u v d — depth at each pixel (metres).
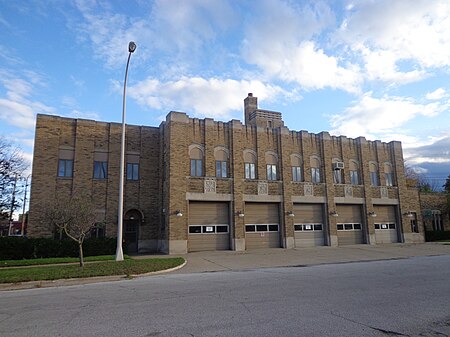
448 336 5.68
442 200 39.94
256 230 28.42
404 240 34.50
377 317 6.84
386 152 35.91
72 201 17.56
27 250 21.95
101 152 27.20
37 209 24.34
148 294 9.79
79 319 7.06
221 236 26.95
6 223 41.50
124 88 19.58
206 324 6.47
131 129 28.53
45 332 6.21
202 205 26.86
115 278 13.43
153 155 28.84
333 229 31.05
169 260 18.38
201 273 15.11
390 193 35.06
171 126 26.30
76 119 26.78
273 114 35.44
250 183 28.50
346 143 33.81
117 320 6.91
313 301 8.38
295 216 30.23
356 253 24.25
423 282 11.24
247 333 5.88
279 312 7.30
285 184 29.67
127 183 27.58
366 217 33.00
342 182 32.88
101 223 26.28
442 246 29.56
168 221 25.02
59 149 25.98
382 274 13.38
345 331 5.93
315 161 31.97
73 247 23.05
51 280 12.70
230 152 28.30
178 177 25.75
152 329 6.22
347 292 9.55
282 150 30.23
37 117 25.59
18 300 9.45
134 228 27.48
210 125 28.09
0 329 6.46
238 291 9.95
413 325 6.29
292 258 21.31
